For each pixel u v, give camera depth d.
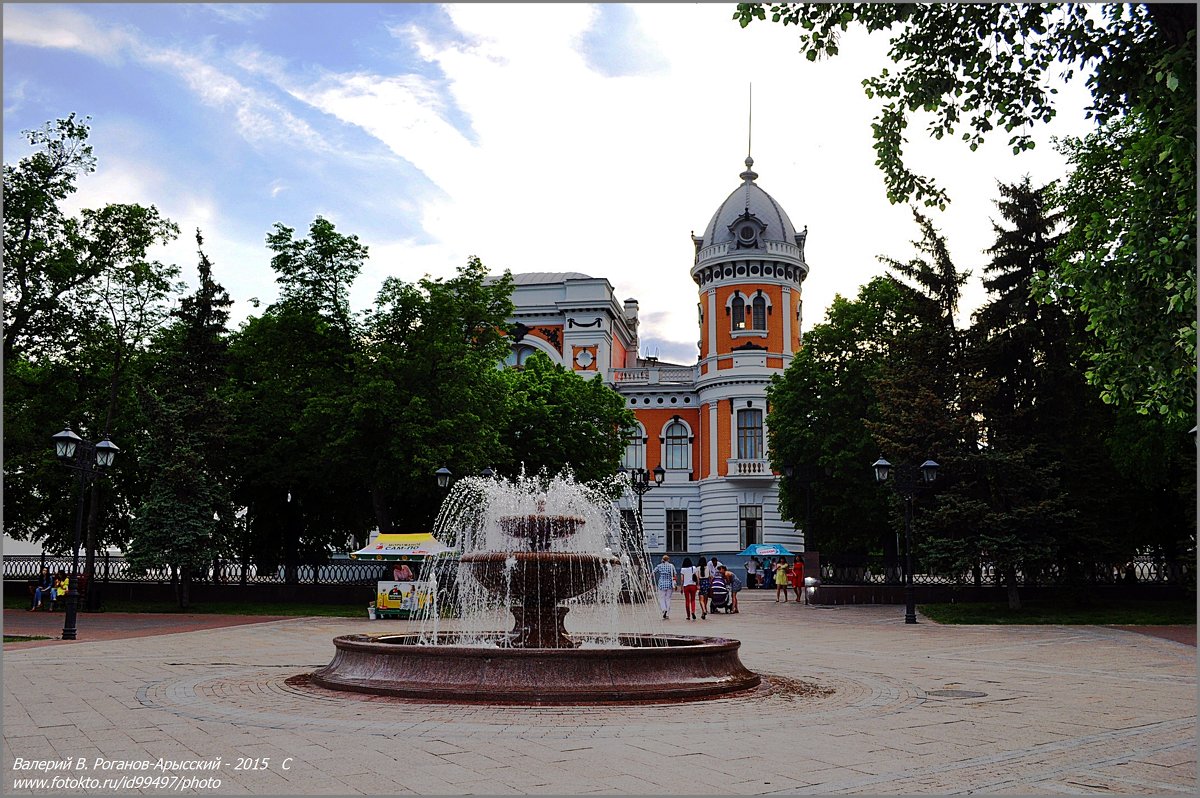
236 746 7.80
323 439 32.59
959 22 14.52
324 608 32.09
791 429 39.97
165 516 31.31
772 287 55.44
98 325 33.78
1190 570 30.20
